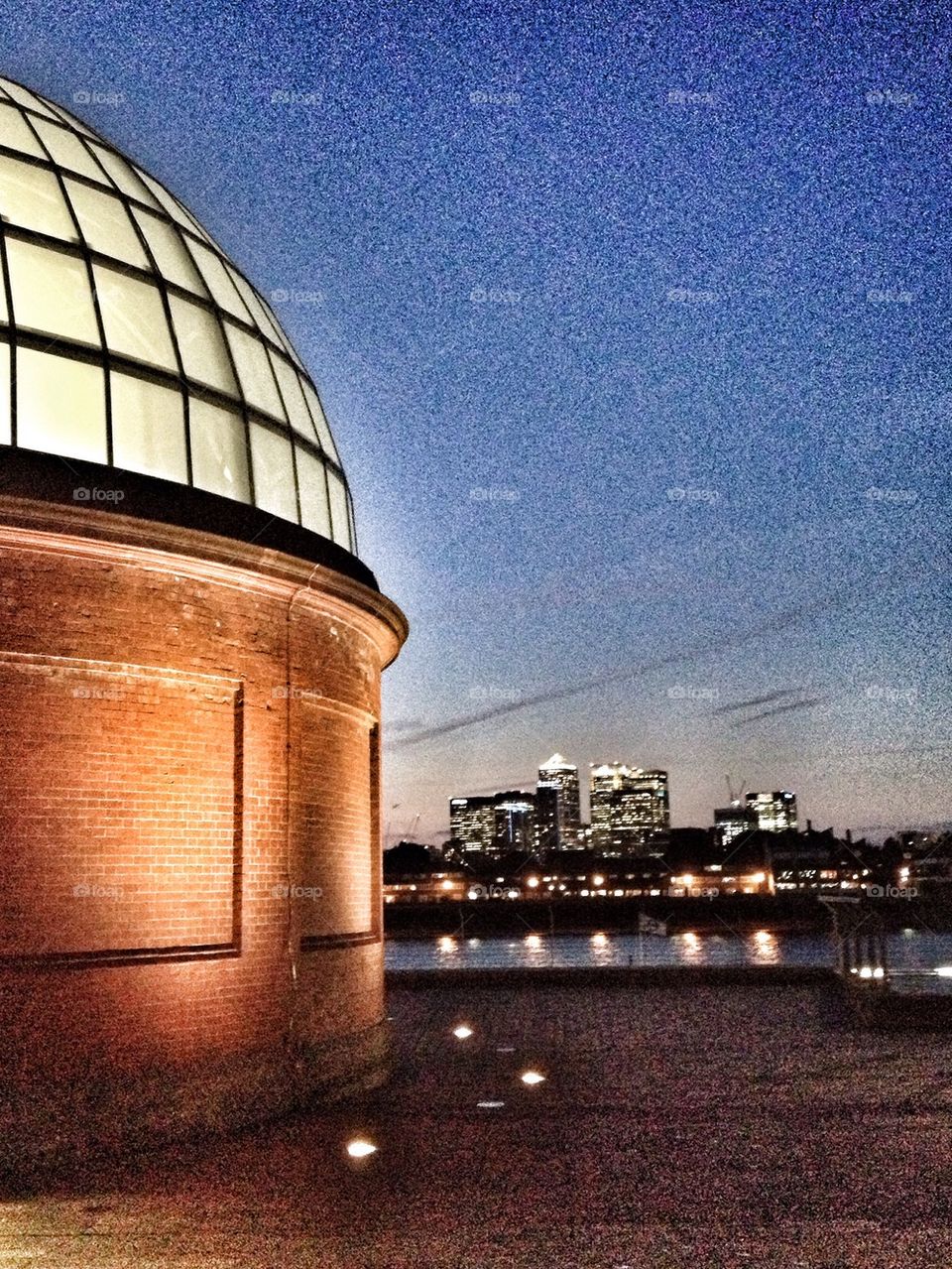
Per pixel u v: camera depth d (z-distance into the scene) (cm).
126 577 1112
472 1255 741
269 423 1345
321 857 1320
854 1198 862
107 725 1087
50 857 1034
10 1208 870
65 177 1239
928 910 6912
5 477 1034
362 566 1444
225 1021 1138
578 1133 1083
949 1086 1302
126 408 1155
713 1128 1097
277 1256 744
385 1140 1066
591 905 10606
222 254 1477
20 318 1107
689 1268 714
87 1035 1028
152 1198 892
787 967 2602
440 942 9412
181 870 1127
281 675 1258
